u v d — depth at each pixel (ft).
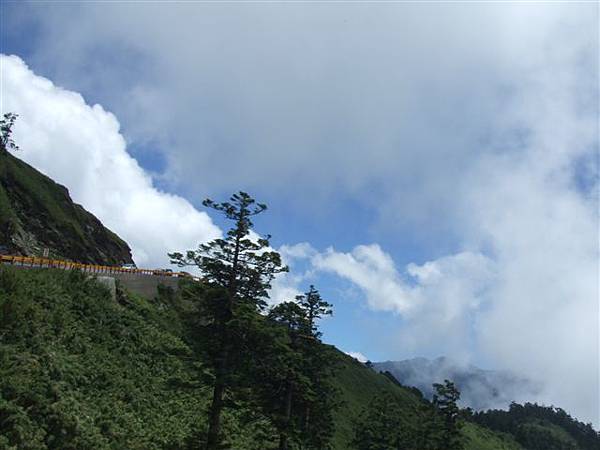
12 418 83.20
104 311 153.69
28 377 97.19
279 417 115.24
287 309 120.37
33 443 82.23
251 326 84.07
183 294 87.51
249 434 147.23
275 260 88.02
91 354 127.34
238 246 88.99
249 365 87.71
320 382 131.23
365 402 364.99
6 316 110.01
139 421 115.34
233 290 88.63
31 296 128.26
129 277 208.13
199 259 88.63
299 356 113.19
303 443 129.29
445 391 188.34
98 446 94.22
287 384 117.70
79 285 155.74
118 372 128.98
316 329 129.59
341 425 278.26
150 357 149.28
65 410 95.61
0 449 76.38
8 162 337.72
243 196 89.04
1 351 99.71
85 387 112.78
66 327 128.26
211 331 87.35
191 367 88.02
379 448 201.87
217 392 85.76
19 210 306.14
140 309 180.04
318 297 134.10
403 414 229.25
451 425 185.88
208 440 84.33
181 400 139.23
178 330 186.09
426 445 194.39
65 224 329.93
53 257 294.46
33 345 108.88
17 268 141.08
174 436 117.50
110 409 110.63
